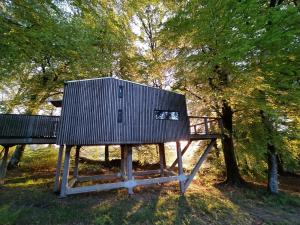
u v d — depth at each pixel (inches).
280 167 903.7
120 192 489.4
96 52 583.2
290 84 461.7
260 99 486.9
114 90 487.8
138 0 748.6
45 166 727.1
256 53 442.9
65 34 436.8
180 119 561.9
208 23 442.0
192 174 544.7
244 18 419.5
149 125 510.0
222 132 585.3
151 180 492.1
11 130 479.5
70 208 383.6
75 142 450.6
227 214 422.6
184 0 558.6
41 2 428.8
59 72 648.4
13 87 759.1
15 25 403.2
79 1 511.2
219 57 416.5
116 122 472.4
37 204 389.4
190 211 419.2
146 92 525.7
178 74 566.9
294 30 390.6
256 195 545.0
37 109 701.9
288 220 417.4
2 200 392.5
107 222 353.7
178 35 526.9
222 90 515.5
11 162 667.4
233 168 624.7
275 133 529.3
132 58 750.5
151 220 372.2
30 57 442.9
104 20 616.4
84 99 475.8
